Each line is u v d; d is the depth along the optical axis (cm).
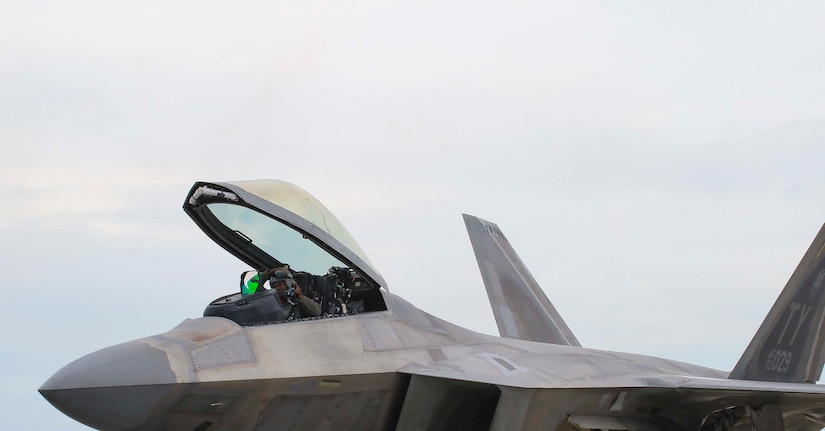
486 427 1448
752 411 1608
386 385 1389
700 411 1630
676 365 1972
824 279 1984
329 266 1506
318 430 1342
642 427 1558
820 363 1970
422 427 1392
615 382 1510
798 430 1783
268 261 1515
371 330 1431
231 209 1436
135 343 1205
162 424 1173
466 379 1350
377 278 1488
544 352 1664
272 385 1255
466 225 2595
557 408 1443
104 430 1143
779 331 1903
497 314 2392
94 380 1113
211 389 1195
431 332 1541
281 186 1422
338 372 1324
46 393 1094
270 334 1307
